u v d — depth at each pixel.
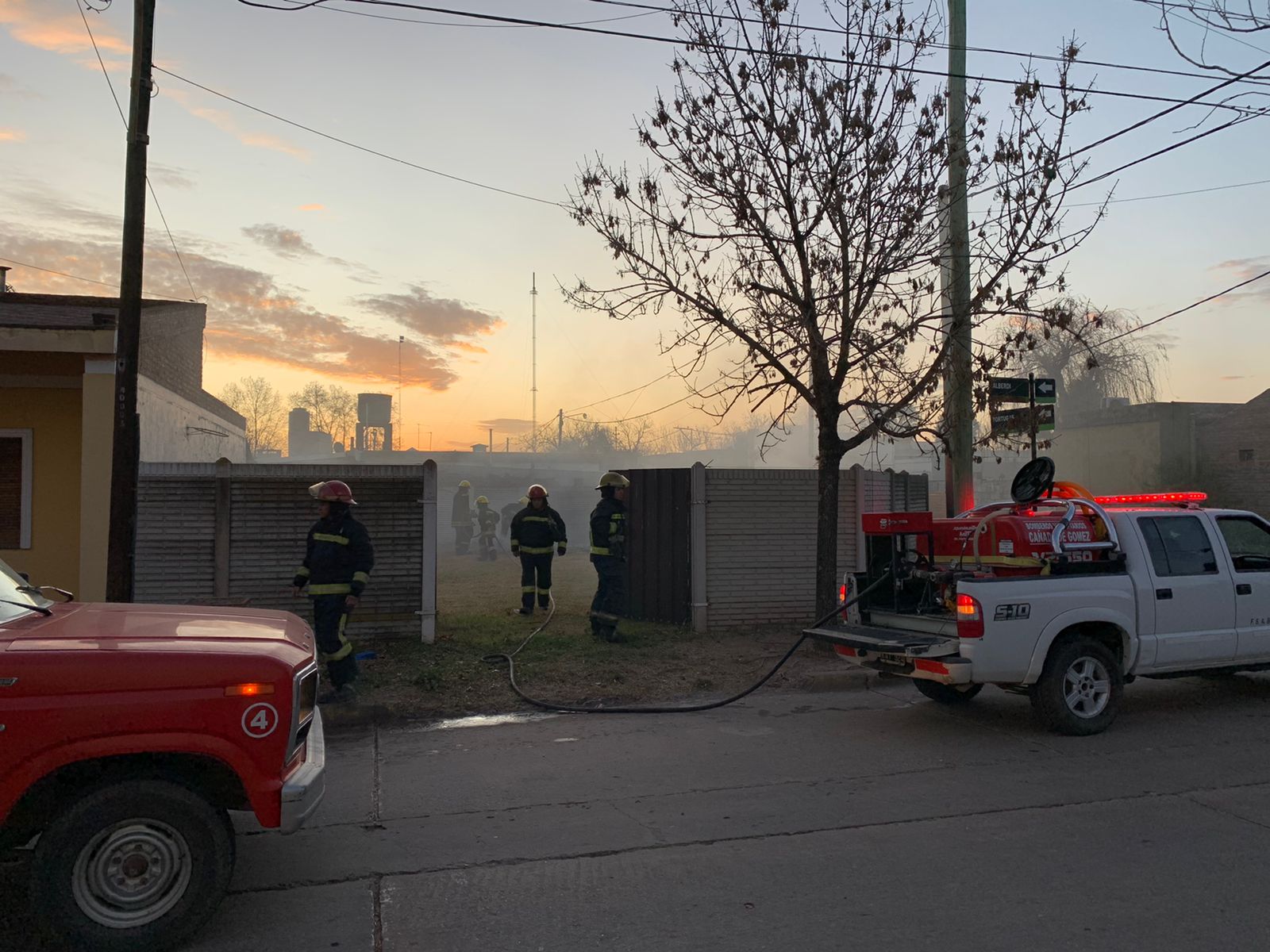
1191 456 34.16
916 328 9.59
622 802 5.65
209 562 9.59
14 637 3.84
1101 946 3.69
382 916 4.05
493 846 4.90
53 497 11.46
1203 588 7.65
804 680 8.98
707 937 3.82
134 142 7.99
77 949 3.56
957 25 10.64
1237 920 3.92
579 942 3.79
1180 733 7.27
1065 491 8.22
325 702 7.91
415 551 10.06
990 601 6.83
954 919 3.96
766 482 11.45
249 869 4.60
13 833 3.66
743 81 9.31
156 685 3.70
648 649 10.09
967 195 10.08
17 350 10.03
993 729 7.45
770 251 9.51
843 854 4.73
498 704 8.17
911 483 13.06
